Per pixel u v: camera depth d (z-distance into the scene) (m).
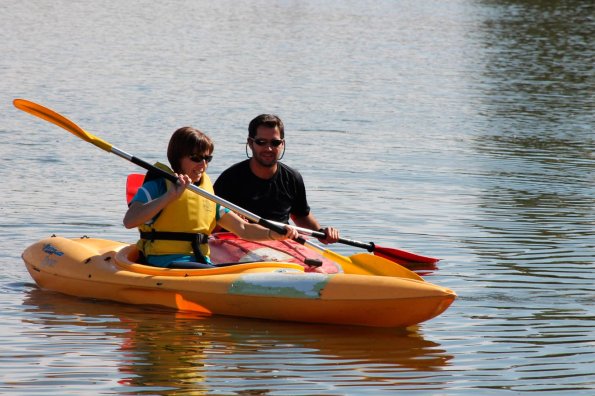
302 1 129.00
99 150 37.81
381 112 50.81
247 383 15.34
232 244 21.66
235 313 19.23
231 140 41.00
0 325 18.25
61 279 20.80
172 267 20.02
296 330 18.39
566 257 24.23
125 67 64.62
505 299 20.50
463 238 26.20
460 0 130.25
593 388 15.41
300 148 40.09
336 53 77.81
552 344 17.59
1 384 15.07
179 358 16.52
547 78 66.38
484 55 78.06
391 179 34.41
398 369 16.17
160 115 46.91
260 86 58.91
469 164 37.69
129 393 14.81
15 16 95.19
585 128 47.50
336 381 15.55
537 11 115.19
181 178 19.53
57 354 16.58
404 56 76.94
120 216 27.80
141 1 118.69
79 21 94.06
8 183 31.53
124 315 19.16
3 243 24.61
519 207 30.34
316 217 28.39
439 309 18.03
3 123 42.38
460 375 15.95
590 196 32.34
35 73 59.81
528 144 42.66
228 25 96.62
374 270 21.02
